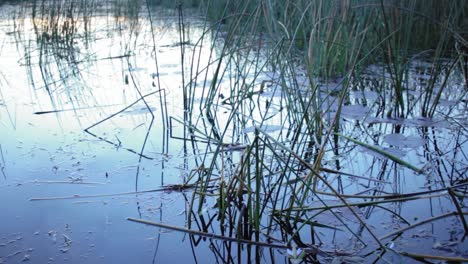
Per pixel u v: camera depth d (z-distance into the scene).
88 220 1.38
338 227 1.33
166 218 1.40
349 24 3.05
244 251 1.23
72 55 4.57
